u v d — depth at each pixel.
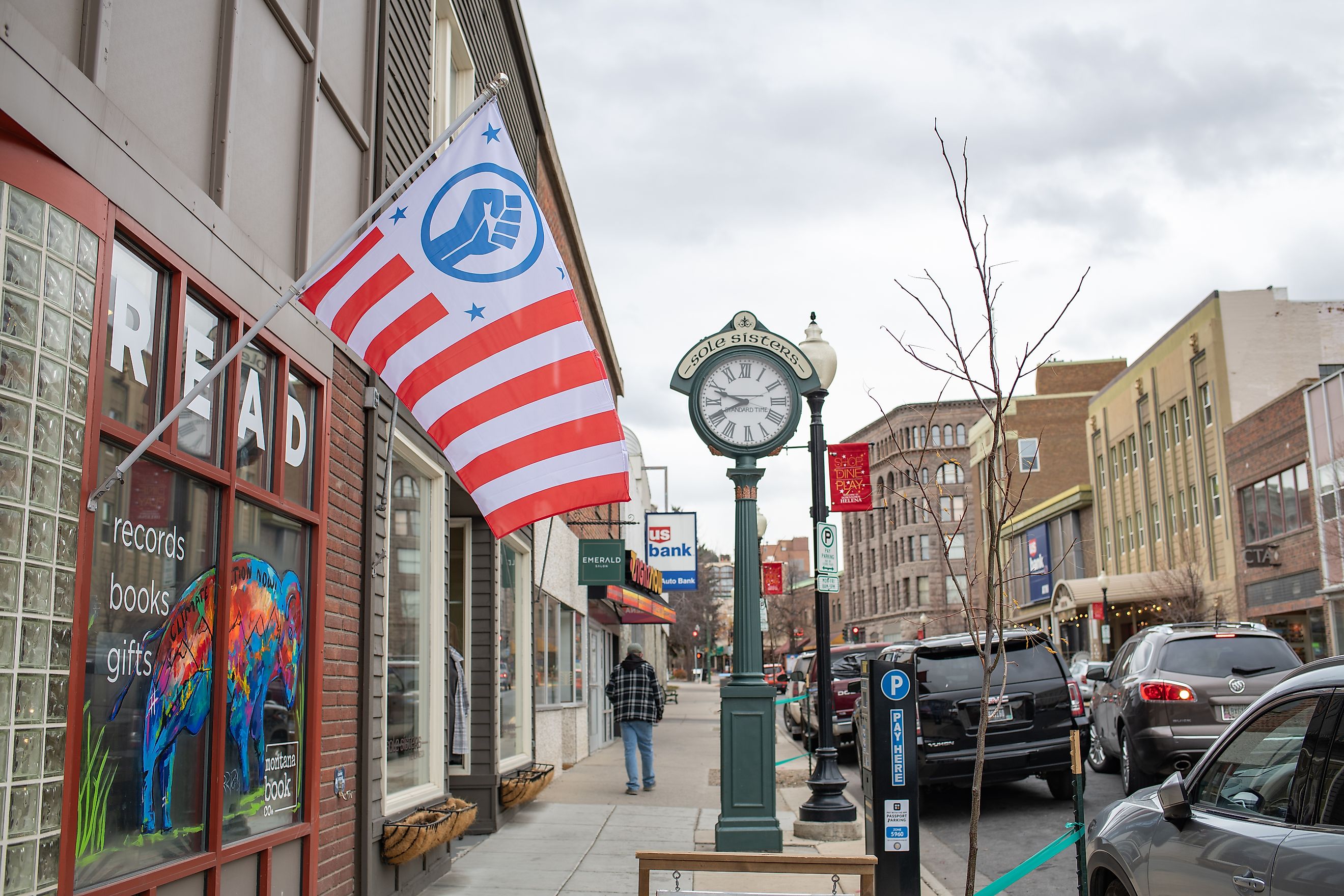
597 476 5.50
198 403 5.08
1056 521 53.78
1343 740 3.93
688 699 50.50
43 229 3.74
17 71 3.58
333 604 6.81
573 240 21.02
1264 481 33.28
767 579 28.41
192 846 4.85
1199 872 4.45
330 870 6.58
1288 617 31.91
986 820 11.39
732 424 10.45
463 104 11.57
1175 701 10.80
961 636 11.77
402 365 5.55
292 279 6.23
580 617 20.20
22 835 3.49
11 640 3.48
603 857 9.70
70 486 3.83
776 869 4.77
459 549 11.63
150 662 4.50
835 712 17.58
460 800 9.20
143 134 4.46
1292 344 36.59
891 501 87.62
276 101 6.20
